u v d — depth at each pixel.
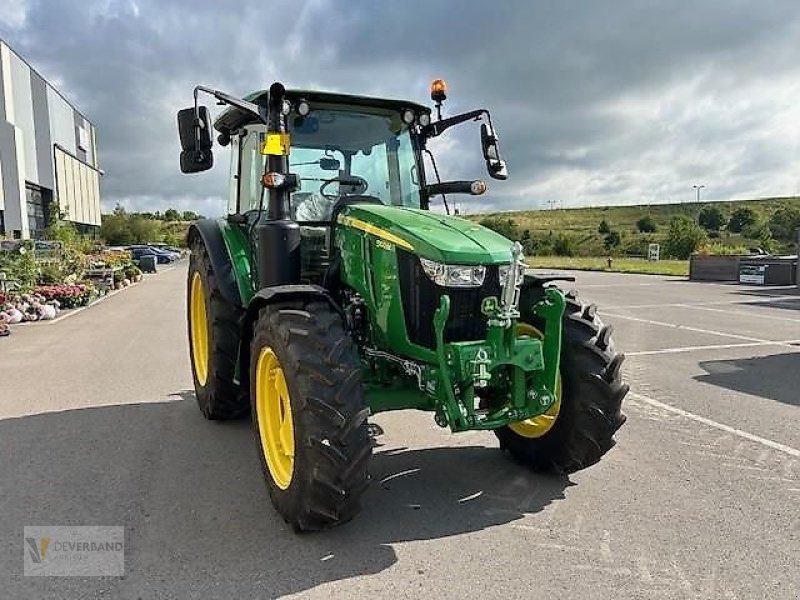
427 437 5.02
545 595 2.85
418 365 3.65
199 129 4.27
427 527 3.51
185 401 6.19
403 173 4.86
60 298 14.45
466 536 3.40
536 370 3.62
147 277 27.41
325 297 3.54
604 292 18.09
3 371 7.58
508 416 3.56
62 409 5.89
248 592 2.89
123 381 7.05
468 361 3.40
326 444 3.16
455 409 3.40
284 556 3.21
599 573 3.03
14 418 5.59
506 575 3.02
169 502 3.84
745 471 4.26
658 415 5.54
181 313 13.55
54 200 44.75
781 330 10.50
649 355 8.29
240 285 4.97
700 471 4.27
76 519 3.62
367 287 3.92
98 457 4.61
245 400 5.27
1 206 36.72
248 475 4.26
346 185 4.64
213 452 4.71
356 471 3.20
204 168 4.30
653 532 3.43
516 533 3.43
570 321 3.98
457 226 3.94
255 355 3.78
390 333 3.79
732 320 11.83
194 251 6.03
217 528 3.50
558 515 3.64
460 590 2.89
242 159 5.24
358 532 3.46
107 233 70.81
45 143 45.12
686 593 2.85
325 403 3.19
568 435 3.93
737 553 3.20
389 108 4.75
